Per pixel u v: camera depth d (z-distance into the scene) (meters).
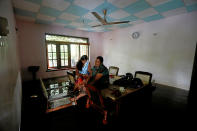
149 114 1.88
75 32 4.93
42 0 2.16
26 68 3.79
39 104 2.19
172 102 2.31
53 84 3.57
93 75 1.93
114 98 1.41
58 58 4.67
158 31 3.56
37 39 3.92
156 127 1.56
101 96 1.41
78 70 2.79
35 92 2.80
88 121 1.71
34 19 3.40
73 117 1.81
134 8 2.60
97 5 2.41
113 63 5.49
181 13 2.95
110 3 2.31
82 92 2.58
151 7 2.55
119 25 4.26
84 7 2.51
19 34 3.50
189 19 2.87
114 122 1.68
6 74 0.79
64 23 3.90
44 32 4.05
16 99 1.25
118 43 5.09
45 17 3.21
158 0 2.20
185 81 3.07
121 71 5.09
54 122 1.68
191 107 2.09
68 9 2.62
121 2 2.27
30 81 3.82
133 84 1.87
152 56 3.82
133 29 4.34
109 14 3.00
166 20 3.33
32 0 2.15
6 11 0.99
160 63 3.61
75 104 2.23
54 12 2.81
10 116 0.84
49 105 2.17
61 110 2.01
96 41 5.91
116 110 1.61
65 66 4.94
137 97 1.75
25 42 3.66
